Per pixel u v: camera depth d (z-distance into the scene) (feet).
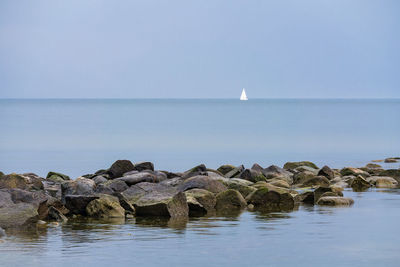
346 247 68.95
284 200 102.99
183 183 109.81
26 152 244.01
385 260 63.00
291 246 69.36
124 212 93.04
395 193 120.88
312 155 238.89
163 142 293.84
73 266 60.49
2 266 60.44
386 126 405.59
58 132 346.95
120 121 473.67
